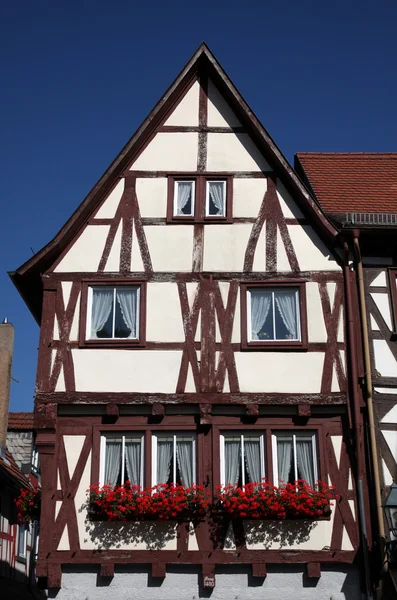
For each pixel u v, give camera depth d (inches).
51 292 597.0
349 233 600.4
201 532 539.2
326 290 596.7
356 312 594.2
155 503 535.2
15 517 829.8
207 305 591.8
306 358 578.6
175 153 637.3
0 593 777.6
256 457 561.0
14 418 963.3
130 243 609.6
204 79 657.0
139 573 534.9
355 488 550.0
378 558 526.0
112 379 572.7
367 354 577.9
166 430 565.3
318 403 565.6
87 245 609.3
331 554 534.9
